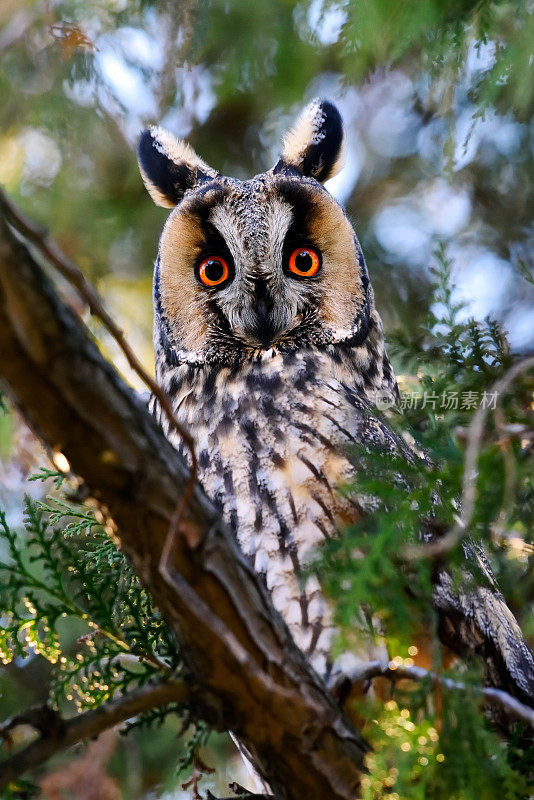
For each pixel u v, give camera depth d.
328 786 5.68
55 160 12.52
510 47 7.36
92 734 5.01
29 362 4.48
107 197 12.52
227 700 5.33
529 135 12.43
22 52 11.48
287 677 5.49
